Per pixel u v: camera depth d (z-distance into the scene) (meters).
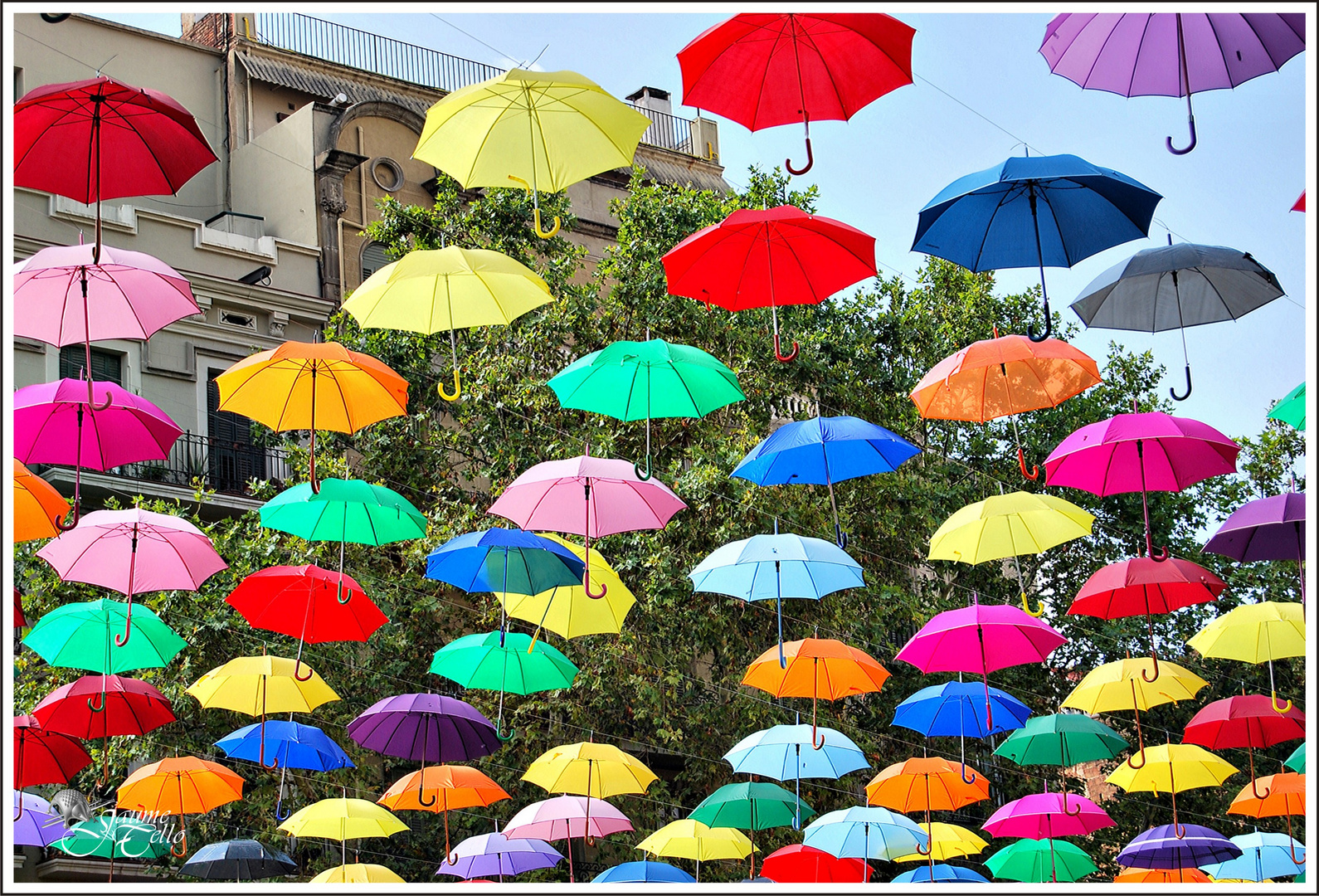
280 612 10.52
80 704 10.34
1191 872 12.97
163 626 10.94
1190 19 6.92
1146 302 9.62
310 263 23.91
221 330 22.17
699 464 18.73
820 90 7.45
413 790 11.98
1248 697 11.62
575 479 9.58
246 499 21.14
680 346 10.12
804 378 20.44
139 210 21.66
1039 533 10.52
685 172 30.83
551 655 11.68
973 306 22.27
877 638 19.34
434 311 9.38
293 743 12.47
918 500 20.47
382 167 25.80
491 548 10.12
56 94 7.06
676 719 19.03
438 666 11.65
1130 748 13.00
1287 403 8.02
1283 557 9.11
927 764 12.52
